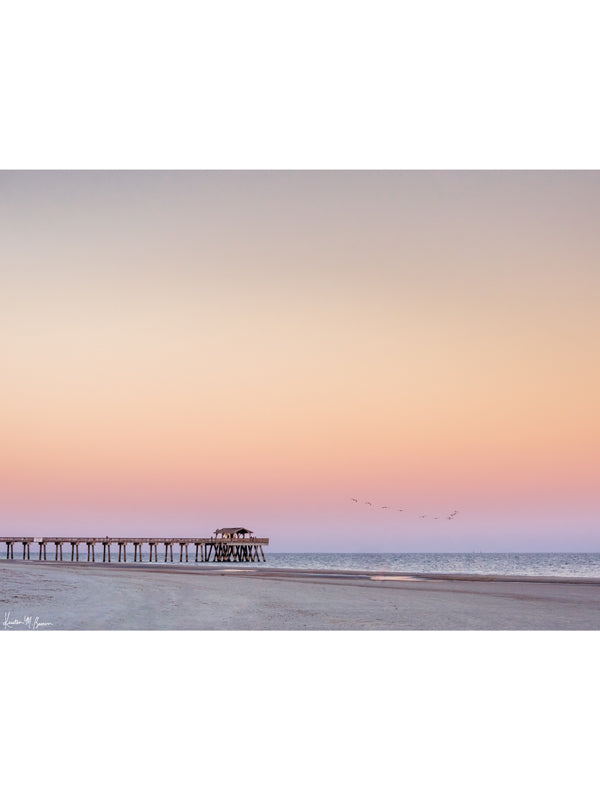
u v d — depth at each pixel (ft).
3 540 279.49
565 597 85.15
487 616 67.77
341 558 631.56
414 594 87.92
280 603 76.59
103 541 299.99
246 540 330.75
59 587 85.87
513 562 473.26
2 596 75.05
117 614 65.92
